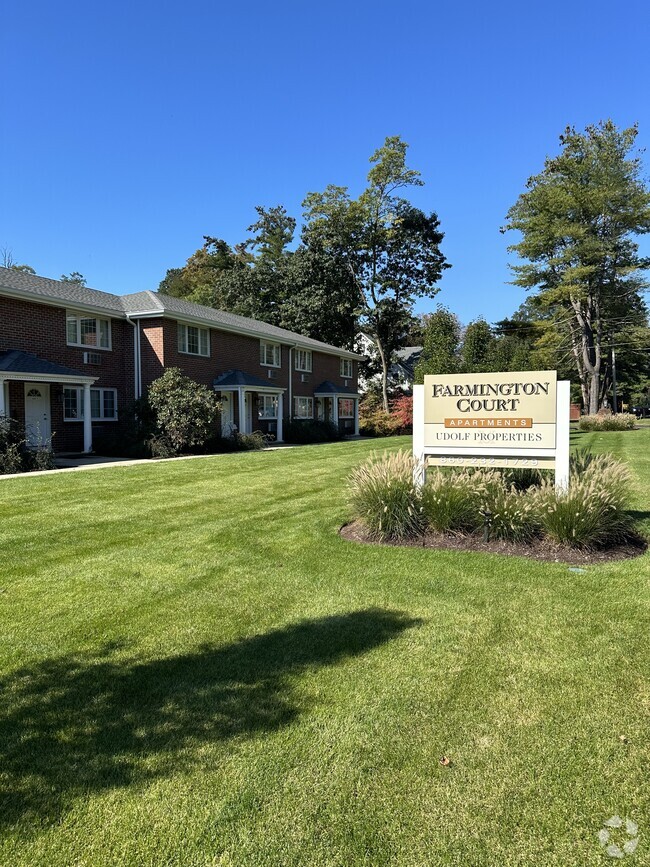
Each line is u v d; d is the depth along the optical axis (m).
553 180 35.41
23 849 2.11
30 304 16.17
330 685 3.25
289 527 7.11
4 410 14.02
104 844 2.14
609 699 3.03
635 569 5.14
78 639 3.90
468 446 6.61
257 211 47.66
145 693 3.19
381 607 4.40
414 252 38.47
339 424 31.53
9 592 4.82
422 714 2.94
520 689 3.15
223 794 2.38
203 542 6.44
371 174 36.28
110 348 18.88
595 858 2.04
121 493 9.63
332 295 37.91
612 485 6.04
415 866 2.02
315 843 2.13
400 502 6.41
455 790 2.39
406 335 40.53
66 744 2.73
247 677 3.35
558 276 37.09
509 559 5.55
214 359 21.72
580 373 39.44
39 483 10.67
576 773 2.47
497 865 2.02
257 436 20.25
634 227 34.31
